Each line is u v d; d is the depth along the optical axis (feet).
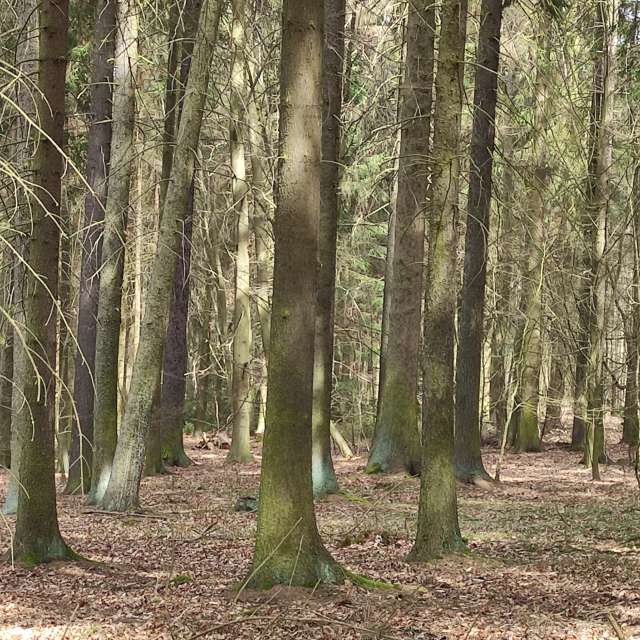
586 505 51.62
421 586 30.96
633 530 42.11
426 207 37.01
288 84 29.55
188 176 49.14
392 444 65.51
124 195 53.26
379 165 77.36
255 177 79.46
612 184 62.13
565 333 65.62
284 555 29.04
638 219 49.08
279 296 29.43
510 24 68.80
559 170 59.00
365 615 23.72
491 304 84.12
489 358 98.53
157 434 71.31
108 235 53.21
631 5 66.39
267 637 23.84
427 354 35.35
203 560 36.88
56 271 32.58
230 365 107.45
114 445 53.26
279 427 29.35
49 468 34.71
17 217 31.53
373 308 112.57
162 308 49.88
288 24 29.58
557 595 29.60
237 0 66.33
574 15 64.13
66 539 41.96
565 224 65.26
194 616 26.55
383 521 46.39
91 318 59.11
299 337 29.37
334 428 88.28
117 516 48.37
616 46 65.92
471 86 78.95
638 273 46.73
